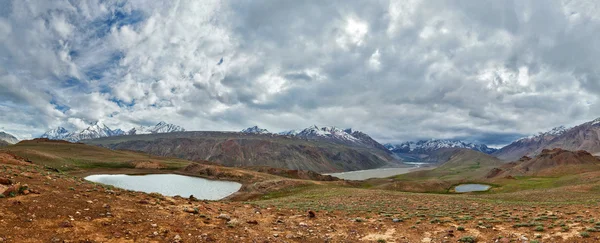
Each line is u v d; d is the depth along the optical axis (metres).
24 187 20.22
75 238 14.05
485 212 32.75
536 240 18.33
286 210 29.48
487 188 127.81
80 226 15.60
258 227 20.59
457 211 34.75
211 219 20.81
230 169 190.62
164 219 18.97
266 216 24.97
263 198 100.44
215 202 31.08
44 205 17.80
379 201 49.44
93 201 20.48
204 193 122.81
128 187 127.94
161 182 147.88
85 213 17.69
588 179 105.12
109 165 186.88
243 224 20.62
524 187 115.50
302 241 18.42
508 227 22.75
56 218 16.16
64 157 175.12
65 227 15.13
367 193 64.38
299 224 22.94
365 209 36.41
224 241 16.52
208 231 17.83
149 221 18.08
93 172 163.38
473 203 45.12
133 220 17.80
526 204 41.56
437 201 49.00
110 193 24.14
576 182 105.62
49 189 21.94
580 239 18.16
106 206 19.61
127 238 15.00
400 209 37.72
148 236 15.65
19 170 29.12
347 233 21.31
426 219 27.34
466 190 126.62
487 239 19.59
